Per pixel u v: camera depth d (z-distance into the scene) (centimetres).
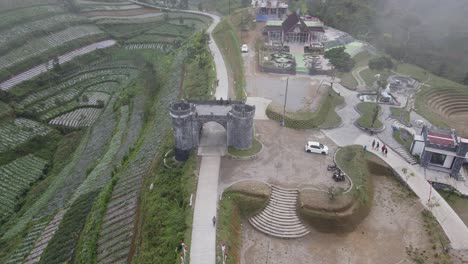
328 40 12050
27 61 12338
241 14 14338
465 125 8075
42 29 14012
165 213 5159
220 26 13788
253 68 10119
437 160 6331
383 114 8100
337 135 7206
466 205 5762
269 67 9900
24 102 10875
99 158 8494
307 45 11538
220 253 4350
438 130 6531
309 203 5303
